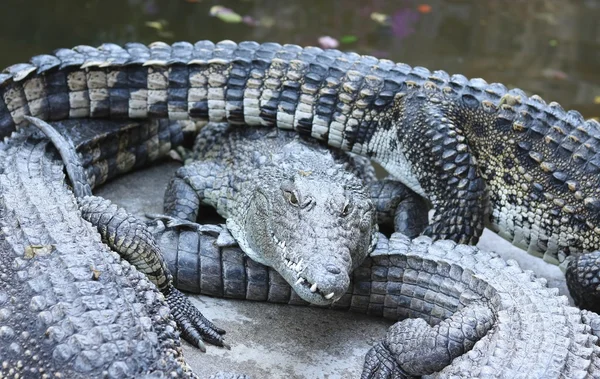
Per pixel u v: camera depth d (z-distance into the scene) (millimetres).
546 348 2598
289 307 2879
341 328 2850
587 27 4887
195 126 3344
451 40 4598
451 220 3031
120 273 2568
